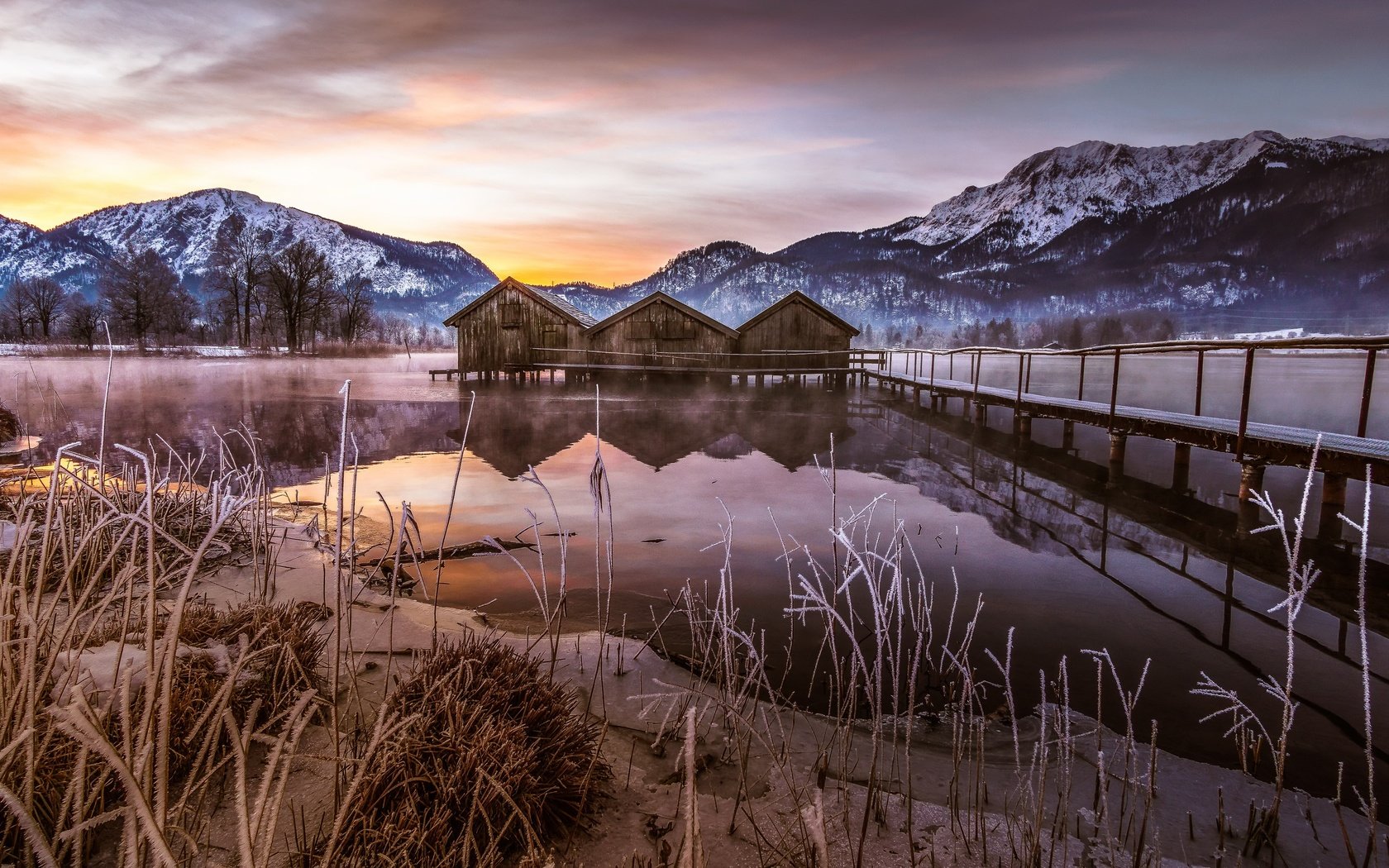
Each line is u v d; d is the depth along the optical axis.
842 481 11.45
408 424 17.80
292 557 6.27
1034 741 3.93
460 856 2.26
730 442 15.43
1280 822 3.19
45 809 2.11
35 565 4.25
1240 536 8.82
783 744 3.50
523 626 5.24
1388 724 4.28
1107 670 4.93
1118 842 2.93
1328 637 5.69
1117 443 12.83
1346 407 25.52
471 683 3.09
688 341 31.39
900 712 4.18
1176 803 3.34
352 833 2.23
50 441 14.00
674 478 11.35
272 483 10.41
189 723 2.62
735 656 4.22
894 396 27.81
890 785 3.32
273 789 2.58
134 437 14.65
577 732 3.11
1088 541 8.38
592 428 17.30
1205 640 5.57
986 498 10.55
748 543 7.72
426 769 2.49
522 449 14.20
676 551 7.39
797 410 22.44
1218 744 3.99
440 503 9.39
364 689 3.57
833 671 4.66
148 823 1.30
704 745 3.55
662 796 3.04
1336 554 8.12
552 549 7.38
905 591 6.37
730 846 2.66
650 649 4.82
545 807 2.62
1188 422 11.11
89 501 5.25
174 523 6.03
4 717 2.10
